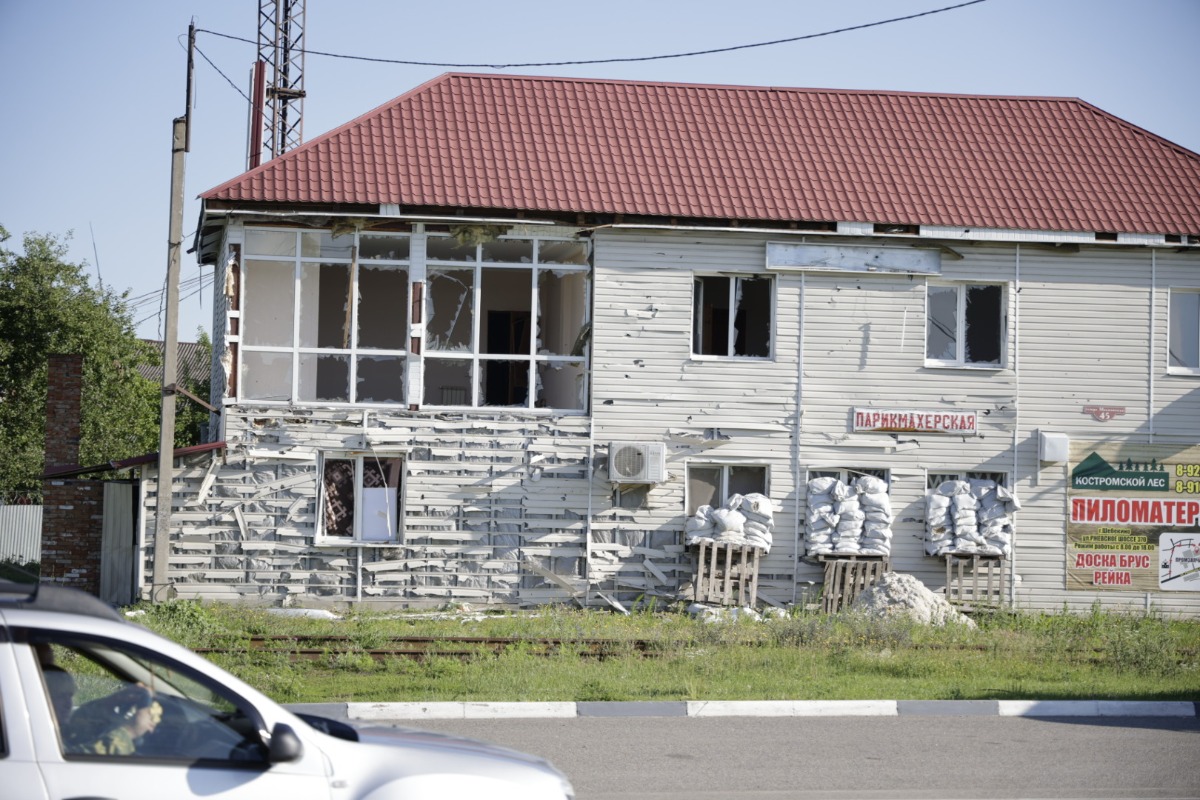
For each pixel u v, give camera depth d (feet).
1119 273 93.66
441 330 96.37
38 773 20.13
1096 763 41.14
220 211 85.25
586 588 88.33
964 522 89.86
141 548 84.84
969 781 38.40
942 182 94.68
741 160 94.43
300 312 88.17
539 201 88.17
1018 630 79.77
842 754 42.19
